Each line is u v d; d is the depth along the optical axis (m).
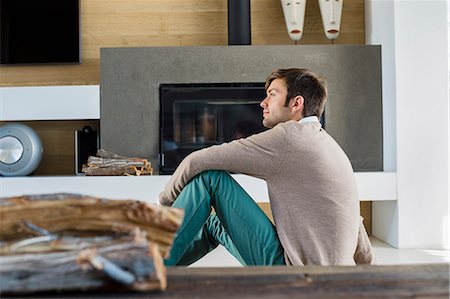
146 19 4.00
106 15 4.00
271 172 1.53
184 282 0.66
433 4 3.32
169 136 3.63
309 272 0.72
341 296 0.60
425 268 0.74
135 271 0.59
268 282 0.66
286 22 3.78
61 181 3.39
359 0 3.99
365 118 3.63
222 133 3.64
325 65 3.63
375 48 3.62
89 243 0.62
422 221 3.34
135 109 3.63
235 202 1.54
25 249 0.61
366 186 3.35
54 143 4.04
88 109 3.67
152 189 3.36
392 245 3.45
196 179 1.56
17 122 4.03
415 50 3.33
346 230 1.53
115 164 3.42
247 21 3.75
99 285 0.59
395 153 3.38
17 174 3.70
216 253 3.12
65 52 3.94
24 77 4.02
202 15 3.98
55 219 0.64
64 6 3.94
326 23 3.75
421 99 3.33
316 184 1.52
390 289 0.63
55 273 0.59
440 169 3.33
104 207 0.65
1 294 0.58
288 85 1.75
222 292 0.62
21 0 3.96
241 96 3.63
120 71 3.62
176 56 3.62
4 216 0.63
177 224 0.67
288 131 1.54
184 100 3.63
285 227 1.52
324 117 3.62
